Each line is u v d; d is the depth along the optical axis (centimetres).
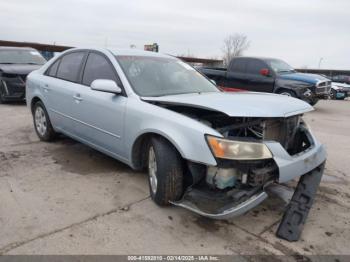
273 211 354
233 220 331
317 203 380
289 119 357
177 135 312
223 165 291
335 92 2002
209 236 301
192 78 455
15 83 923
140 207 346
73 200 355
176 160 322
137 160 378
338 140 703
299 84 1048
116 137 391
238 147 289
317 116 1084
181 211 341
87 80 447
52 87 502
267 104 331
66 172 432
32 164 456
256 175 294
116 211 336
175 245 285
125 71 401
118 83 396
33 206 338
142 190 386
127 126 368
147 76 409
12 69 930
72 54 500
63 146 541
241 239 298
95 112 416
